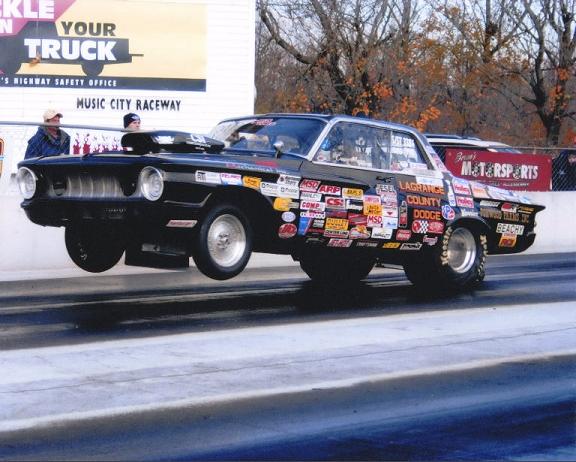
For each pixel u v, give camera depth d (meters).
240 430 5.64
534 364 7.47
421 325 8.98
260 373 6.94
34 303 10.00
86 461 5.07
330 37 34.81
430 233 10.91
